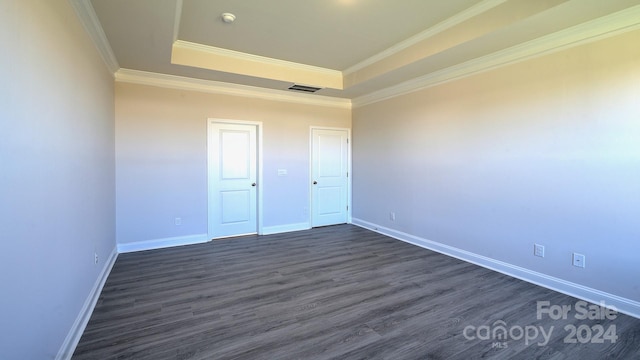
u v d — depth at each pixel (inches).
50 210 65.2
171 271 133.7
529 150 119.8
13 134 49.7
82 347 78.4
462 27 117.0
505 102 127.6
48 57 64.7
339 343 81.0
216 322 91.4
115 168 155.3
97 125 112.6
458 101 148.3
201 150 179.6
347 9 112.0
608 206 99.4
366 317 94.7
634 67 92.7
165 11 95.3
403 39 138.0
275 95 201.0
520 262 124.7
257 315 95.7
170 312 97.3
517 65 122.8
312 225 221.5
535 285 118.5
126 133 158.9
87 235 95.7
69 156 78.1
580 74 104.3
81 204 89.1
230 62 157.8
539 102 115.9
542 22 99.3
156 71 156.8
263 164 200.2
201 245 175.3
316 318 94.0
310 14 115.9
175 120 171.3
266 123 199.9
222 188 190.7
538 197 117.6
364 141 218.8
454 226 153.0
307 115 214.8
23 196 53.2
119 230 158.9
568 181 108.7
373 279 125.6
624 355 76.4
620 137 96.1
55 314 67.4
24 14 53.7
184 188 175.5
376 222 209.6
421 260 149.1
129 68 152.3
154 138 166.1
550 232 114.4
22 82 52.9
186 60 147.3
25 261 53.7
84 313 89.4
